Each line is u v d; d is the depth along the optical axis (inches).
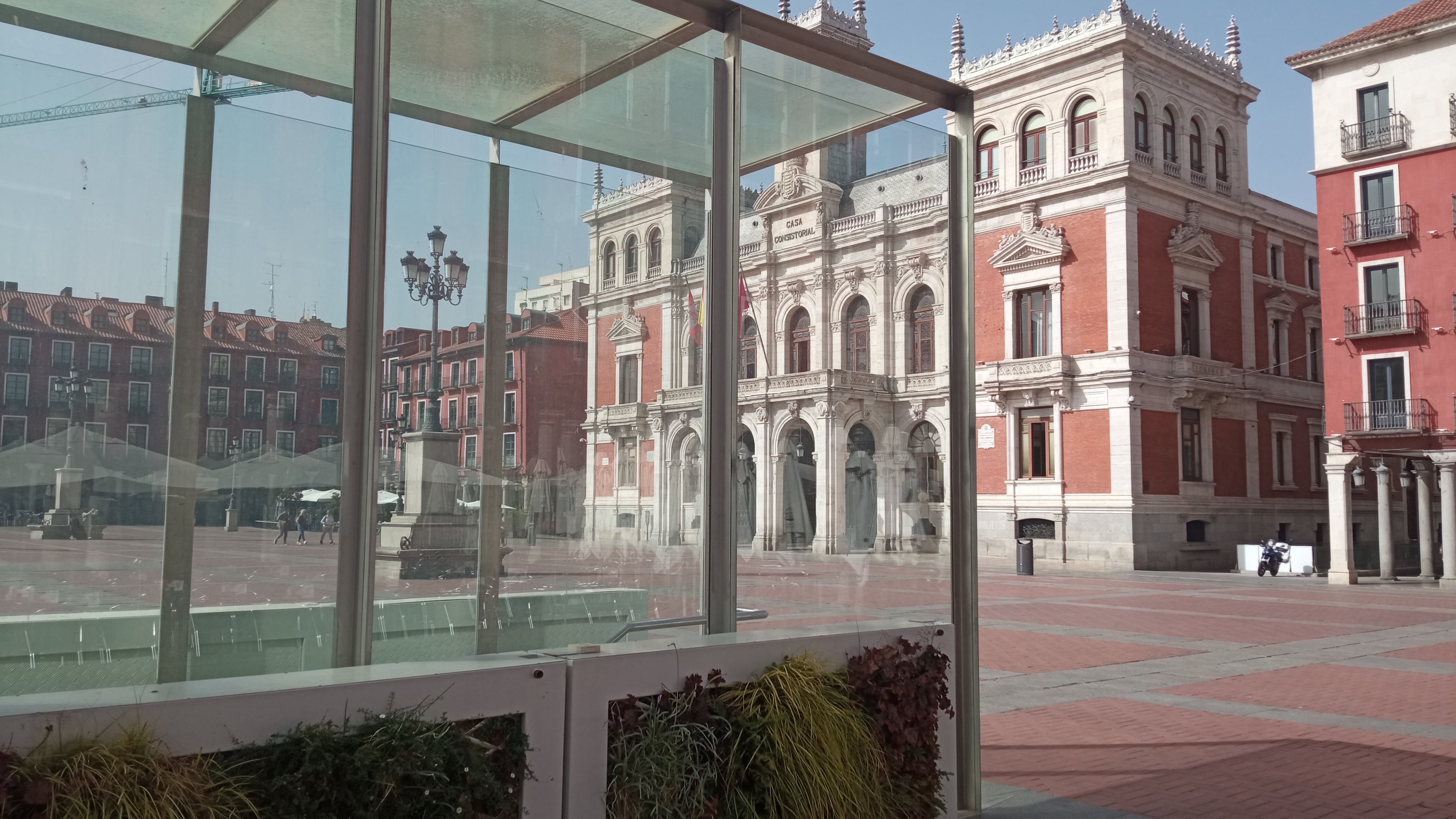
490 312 191.5
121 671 149.3
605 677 154.9
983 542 1525.6
